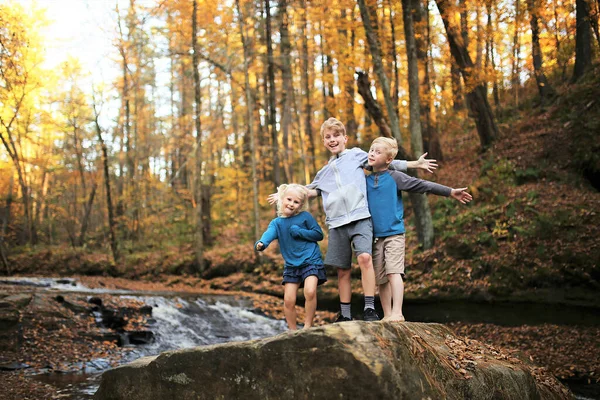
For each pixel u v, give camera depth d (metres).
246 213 25.61
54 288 15.84
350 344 2.88
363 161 4.37
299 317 14.07
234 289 18.09
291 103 24.72
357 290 14.27
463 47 16.31
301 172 27.92
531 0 14.47
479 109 17.94
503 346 10.25
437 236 14.68
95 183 26.66
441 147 21.12
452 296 12.41
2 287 13.68
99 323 11.34
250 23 20.69
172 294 15.38
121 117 26.97
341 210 4.16
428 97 17.70
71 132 27.27
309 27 20.56
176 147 28.23
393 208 4.23
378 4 16.17
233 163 30.22
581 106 15.80
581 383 7.99
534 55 17.56
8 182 27.97
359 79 12.93
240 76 25.16
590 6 14.29
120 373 3.92
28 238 26.38
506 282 11.68
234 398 3.28
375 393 2.78
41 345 9.72
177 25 20.55
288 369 3.06
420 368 3.12
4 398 6.96
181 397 3.55
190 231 24.83
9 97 18.86
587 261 10.70
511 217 13.20
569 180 14.00
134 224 25.00
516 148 16.42
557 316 10.79
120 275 21.31
